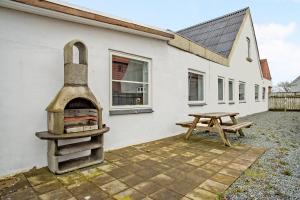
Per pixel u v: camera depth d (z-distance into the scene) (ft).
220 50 35.04
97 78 13.61
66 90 10.32
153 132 17.81
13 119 10.03
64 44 11.93
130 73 16.51
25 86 10.43
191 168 10.73
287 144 16.44
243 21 38.34
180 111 21.20
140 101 17.35
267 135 20.47
